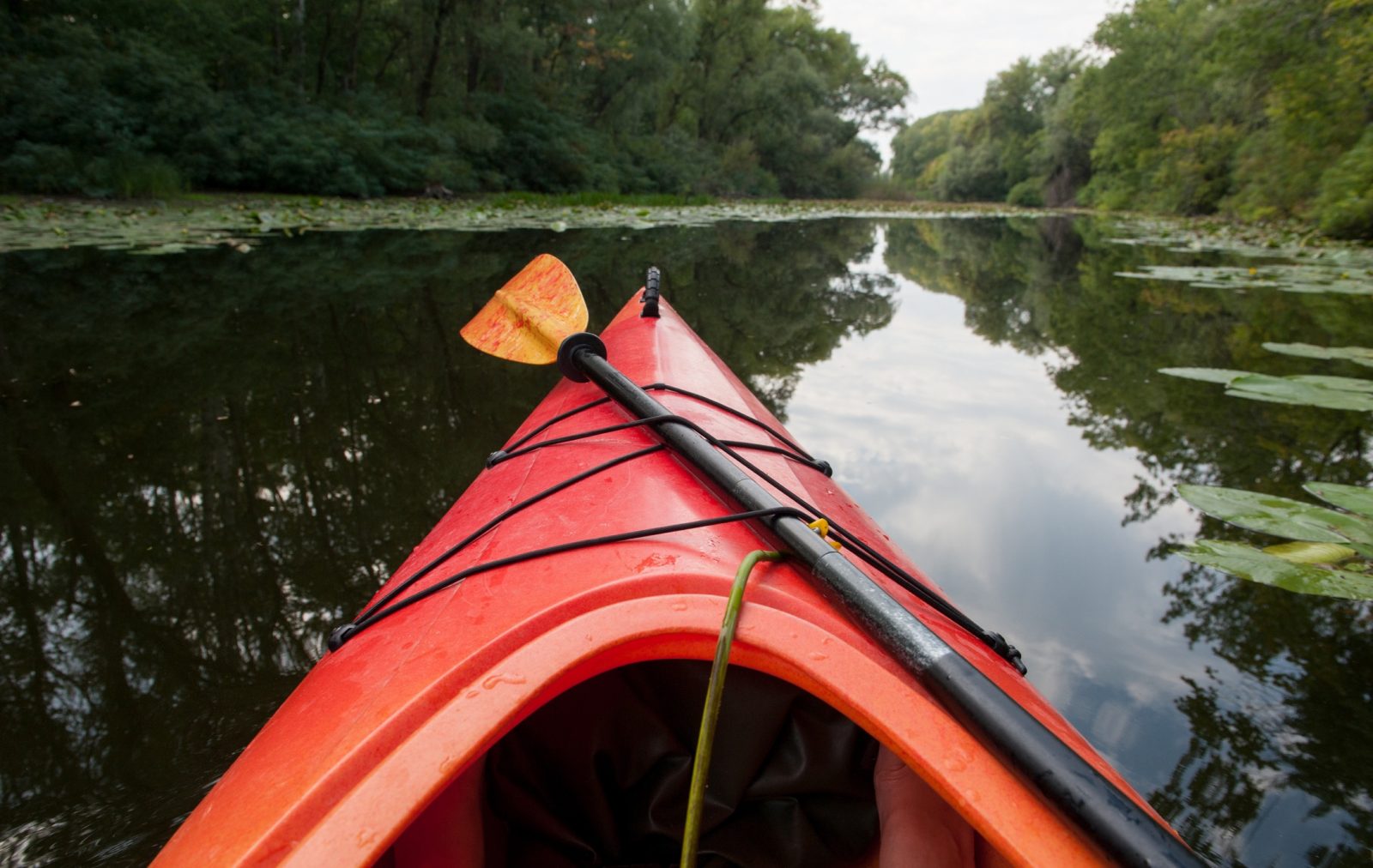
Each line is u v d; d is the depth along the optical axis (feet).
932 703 2.28
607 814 3.34
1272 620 6.26
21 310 15.30
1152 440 10.37
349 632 3.48
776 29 125.49
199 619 5.87
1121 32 91.15
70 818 3.97
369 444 9.40
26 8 41.32
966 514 8.25
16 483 8.23
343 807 1.95
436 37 60.54
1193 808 4.30
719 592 2.81
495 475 4.89
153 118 40.11
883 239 46.01
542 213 45.50
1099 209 102.47
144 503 7.81
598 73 79.10
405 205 44.65
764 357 14.67
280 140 44.73
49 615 5.92
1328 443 10.21
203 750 4.48
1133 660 5.72
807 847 3.33
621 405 4.86
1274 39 47.42
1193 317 19.69
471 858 2.89
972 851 3.09
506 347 6.95
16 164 32.91
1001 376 13.73
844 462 9.58
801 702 3.28
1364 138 41.78
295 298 17.25
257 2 51.49
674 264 26.43
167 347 13.30
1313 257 34.32
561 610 2.68
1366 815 4.24
